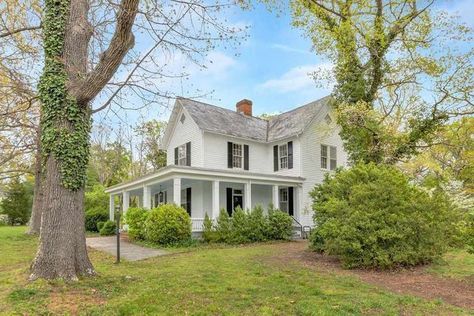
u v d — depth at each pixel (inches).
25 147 673.6
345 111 622.2
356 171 428.8
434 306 229.9
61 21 285.6
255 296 240.2
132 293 235.8
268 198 870.4
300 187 807.1
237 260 405.1
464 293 272.8
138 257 444.1
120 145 1368.1
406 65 625.0
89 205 1036.5
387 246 374.0
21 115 557.3
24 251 481.1
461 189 712.4
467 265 378.3
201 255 455.2
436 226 392.5
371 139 645.9
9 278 266.4
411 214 379.2
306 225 793.6
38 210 745.6
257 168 866.1
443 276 335.0
